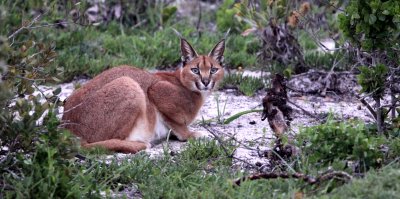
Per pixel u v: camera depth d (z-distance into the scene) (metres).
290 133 11.27
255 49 18.72
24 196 9.06
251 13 17.17
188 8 21.77
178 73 13.35
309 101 15.27
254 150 11.79
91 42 18.09
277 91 11.30
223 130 13.34
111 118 11.91
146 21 20.27
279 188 9.82
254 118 14.12
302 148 10.65
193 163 10.98
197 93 13.23
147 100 12.67
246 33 17.52
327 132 10.37
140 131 12.27
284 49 16.95
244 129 13.39
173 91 12.86
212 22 20.95
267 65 17.14
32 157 9.70
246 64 17.73
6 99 9.74
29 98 10.25
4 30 15.62
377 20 11.64
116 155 11.52
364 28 11.64
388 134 11.45
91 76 16.64
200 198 9.57
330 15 19.45
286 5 16.78
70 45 17.88
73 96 12.19
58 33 18.20
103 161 10.69
